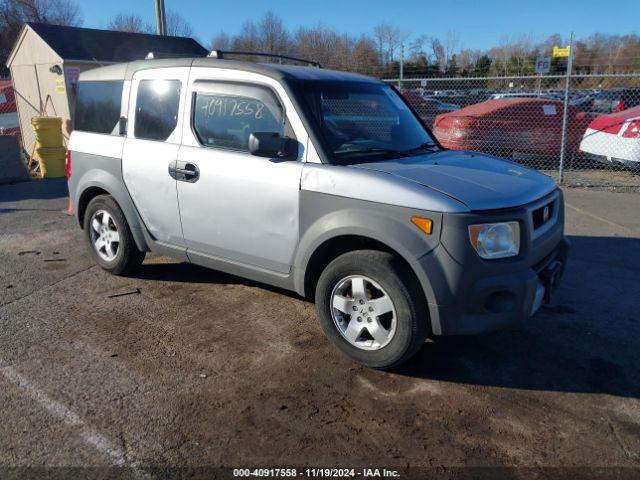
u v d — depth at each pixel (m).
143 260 5.44
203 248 4.52
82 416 3.18
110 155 5.01
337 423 3.15
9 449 2.89
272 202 3.94
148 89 4.80
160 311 4.62
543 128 11.04
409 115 4.86
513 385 3.56
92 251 5.48
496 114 11.05
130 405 3.29
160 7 13.50
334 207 3.64
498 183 3.64
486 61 33.03
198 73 4.46
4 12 47.09
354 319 3.71
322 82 4.20
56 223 7.62
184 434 3.03
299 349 3.99
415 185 3.43
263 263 4.17
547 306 4.78
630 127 9.61
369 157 3.98
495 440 3.01
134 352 3.92
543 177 4.12
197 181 4.34
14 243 6.62
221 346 4.03
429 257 3.30
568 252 4.09
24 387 3.46
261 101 4.07
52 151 11.26
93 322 4.41
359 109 4.30
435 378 3.63
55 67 12.27
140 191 4.81
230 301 4.84
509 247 3.36
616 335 4.25
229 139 4.23
